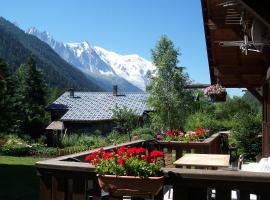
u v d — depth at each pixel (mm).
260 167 5512
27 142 29547
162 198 3611
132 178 3377
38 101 43062
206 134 9562
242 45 5602
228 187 3260
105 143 25797
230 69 9383
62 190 3852
